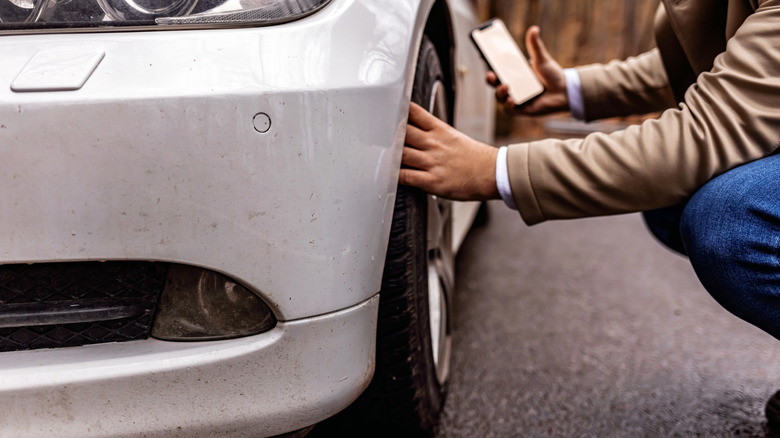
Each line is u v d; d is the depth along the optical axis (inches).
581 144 37.8
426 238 42.4
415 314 38.8
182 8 29.2
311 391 31.0
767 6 33.8
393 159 33.1
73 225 27.6
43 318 30.5
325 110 28.7
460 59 63.2
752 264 34.8
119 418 29.4
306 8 30.2
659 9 47.6
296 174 28.4
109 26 29.0
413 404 41.5
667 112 37.2
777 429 48.6
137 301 30.8
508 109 63.5
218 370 29.7
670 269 87.7
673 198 36.6
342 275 30.4
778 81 32.7
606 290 79.8
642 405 52.2
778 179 33.9
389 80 32.0
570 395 54.0
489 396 53.8
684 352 62.1
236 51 28.4
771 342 64.2
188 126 27.2
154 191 27.5
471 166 38.1
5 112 26.4
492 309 74.0
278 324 30.1
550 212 38.2
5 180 27.0
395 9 34.5
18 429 29.0
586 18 177.0
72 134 26.8
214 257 28.6
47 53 28.1
